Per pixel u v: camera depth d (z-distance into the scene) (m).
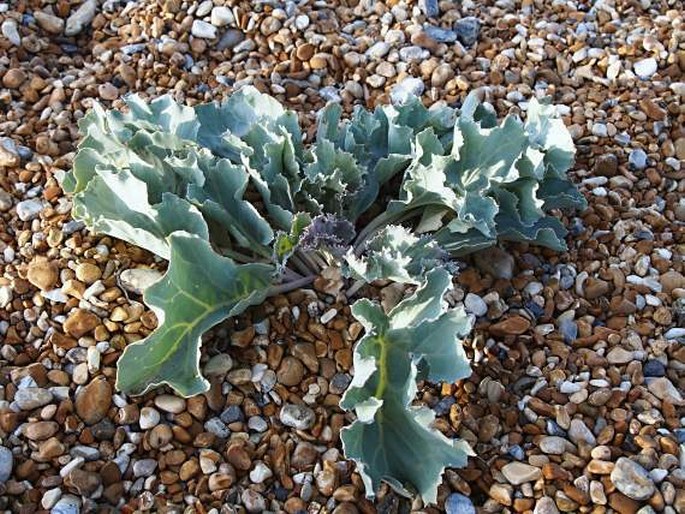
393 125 0.94
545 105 0.97
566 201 0.95
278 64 1.16
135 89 1.14
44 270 0.87
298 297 0.87
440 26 1.24
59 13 1.24
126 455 0.77
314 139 1.06
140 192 0.81
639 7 1.30
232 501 0.75
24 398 0.79
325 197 0.91
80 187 0.91
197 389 0.76
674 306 0.92
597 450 0.78
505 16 1.27
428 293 0.80
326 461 0.77
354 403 0.74
